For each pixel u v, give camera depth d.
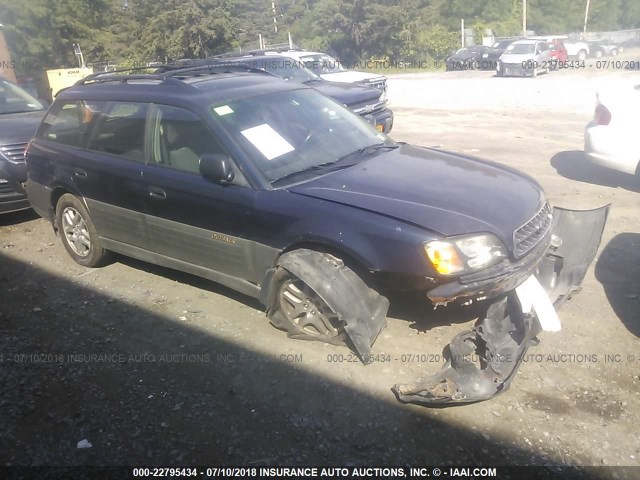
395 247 3.21
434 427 2.93
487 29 47.31
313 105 4.62
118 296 4.53
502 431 2.88
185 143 4.07
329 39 43.03
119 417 3.11
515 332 3.29
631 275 4.46
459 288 3.10
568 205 6.20
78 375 3.51
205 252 4.05
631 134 6.43
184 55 35.94
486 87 19.38
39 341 3.93
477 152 8.88
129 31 38.09
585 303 4.07
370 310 3.42
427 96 17.45
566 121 11.33
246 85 4.49
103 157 4.57
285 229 3.54
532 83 19.98
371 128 4.81
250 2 49.34
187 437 2.94
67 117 5.06
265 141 3.95
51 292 4.67
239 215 3.73
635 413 2.96
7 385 3.43
